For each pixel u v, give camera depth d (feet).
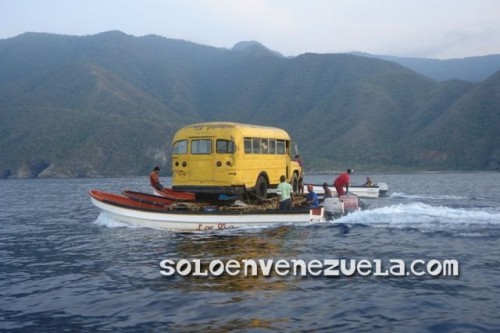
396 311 32.40
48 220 92.22
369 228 68.95
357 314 31.81
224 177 65.36
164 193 86.33
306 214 71.51
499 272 42.83
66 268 46.83
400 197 147.74
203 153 66.54
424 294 36.17
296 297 35.32
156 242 58.95
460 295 35.91
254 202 70.95
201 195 73.97
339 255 50.14
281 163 77.82
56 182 454.40
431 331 28.91
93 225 80.07
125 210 69.51
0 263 49.93
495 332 28.63
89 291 38.19
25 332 29.73
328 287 38.01
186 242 58.44
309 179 428.56
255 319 30.89
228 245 55.98
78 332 29.53
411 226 70.59
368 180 144.15
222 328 29.45
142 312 32.71
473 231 66.08
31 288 39.58
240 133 65.98
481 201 127.24
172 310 32.89
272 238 60.80
